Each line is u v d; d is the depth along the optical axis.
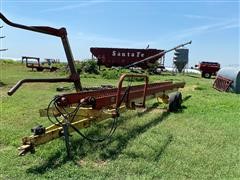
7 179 2.97
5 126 4.73
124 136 4.30
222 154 3.76
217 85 11.84
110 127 4.75
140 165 3.32
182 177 3.09
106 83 12.91
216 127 5.07
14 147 3.84
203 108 6.83
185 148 3.92
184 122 5.37
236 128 5.04
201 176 3.13
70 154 3.46
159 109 6.60
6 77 14.20
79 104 3.57
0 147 3.85
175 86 7.65
